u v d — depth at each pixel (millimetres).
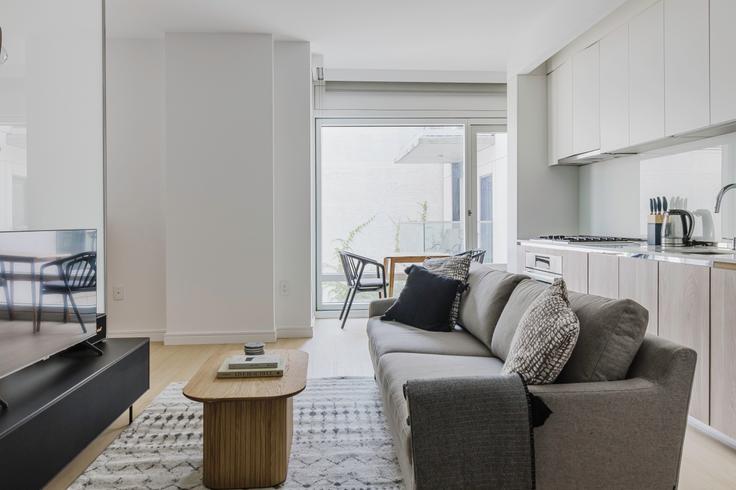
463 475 1371
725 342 2209
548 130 4566
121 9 3709
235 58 4164
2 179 2494
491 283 2562
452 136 5551
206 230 4176
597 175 4344
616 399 1416
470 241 5488
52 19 2766
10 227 2543
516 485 1375
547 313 1587
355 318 5332
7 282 1798
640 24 3266
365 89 5363
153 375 3328
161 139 4285
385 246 5566
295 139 4387
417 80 5316
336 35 4234
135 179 4281
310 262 4426
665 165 3479
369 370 3445
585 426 1414
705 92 2697
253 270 4215
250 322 4223
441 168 5574
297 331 4406
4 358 1769
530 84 4551
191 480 1955
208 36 4152
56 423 1761
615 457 1424
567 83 4219
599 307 1600
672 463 1443
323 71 5074
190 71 4141
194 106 4148
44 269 2018
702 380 2350
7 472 1492
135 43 4254
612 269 3078
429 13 3832
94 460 2127
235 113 4176
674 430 1441
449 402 1389
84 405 1964
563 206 4625
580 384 1463
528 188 4574
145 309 4309
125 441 2301
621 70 3480
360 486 1894
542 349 1488
